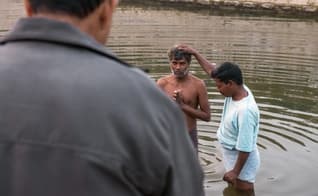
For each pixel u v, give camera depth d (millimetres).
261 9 20859
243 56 12984
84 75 1483
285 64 12211
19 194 1423
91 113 1448
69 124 1437
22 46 1536
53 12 1569
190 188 1601
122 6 22188
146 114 1498
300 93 9930
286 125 8188
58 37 1528
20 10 19594
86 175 1413
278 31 16641
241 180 5996
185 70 6086
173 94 6055
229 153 5973
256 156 5977
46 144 1430
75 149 1424
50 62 1501
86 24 1604
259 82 10711
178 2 22281
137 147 1467
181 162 1570
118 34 15578
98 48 1550
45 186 1418
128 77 1520
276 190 6113
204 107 6109
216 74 5762
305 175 6484
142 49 13461
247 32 16359
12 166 1434
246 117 5695
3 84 1475
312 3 20469
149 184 1497
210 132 7910
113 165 1432
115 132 1454
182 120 1600
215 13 20719
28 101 1456
